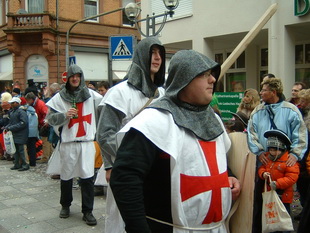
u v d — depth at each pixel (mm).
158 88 2752
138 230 1494
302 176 4297
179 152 1604
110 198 2434
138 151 1551
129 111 2564
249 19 8461
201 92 1669
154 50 2648
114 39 8102
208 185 1636
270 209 3371
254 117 3924
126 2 24469
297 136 3637
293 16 7641
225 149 1887
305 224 3285
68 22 22234
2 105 9797
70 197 4883
